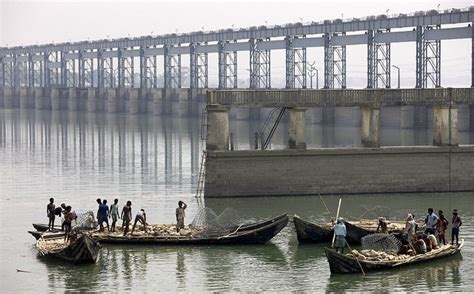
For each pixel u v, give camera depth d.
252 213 79.94
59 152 143.38
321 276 57.88
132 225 71.75
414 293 53.88
